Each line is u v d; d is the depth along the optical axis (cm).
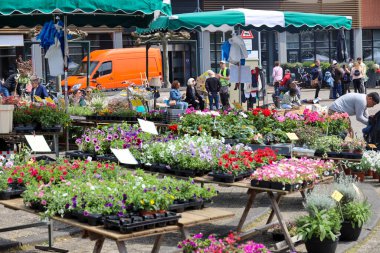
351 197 893
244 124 1291
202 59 4119
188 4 4219
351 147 1178
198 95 2169
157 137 1113
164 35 2252
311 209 826
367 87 4181
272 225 856
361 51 4706
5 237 897
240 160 912
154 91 1980
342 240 886
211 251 623
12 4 1216
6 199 782
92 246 871
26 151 947
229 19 1570
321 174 901
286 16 1622
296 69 4278
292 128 1299
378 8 4741
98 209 665
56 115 1283
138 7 1283
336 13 4619
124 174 830
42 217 701
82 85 3072
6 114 1201
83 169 833
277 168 862
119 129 1107
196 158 929
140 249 841
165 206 671
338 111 1438
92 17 1603
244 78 1661
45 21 1594
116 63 3162
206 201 757
